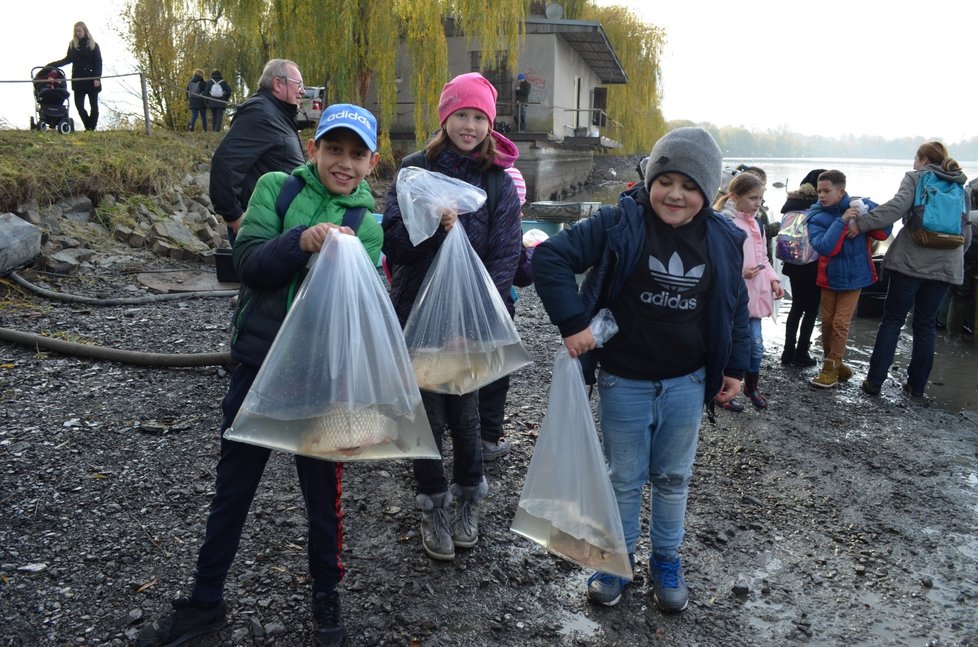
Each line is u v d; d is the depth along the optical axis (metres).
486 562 2.94
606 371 2.57
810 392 5.53
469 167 2.93
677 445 2.61
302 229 2.12
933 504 3.73
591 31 21.30
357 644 2.41
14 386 4.30
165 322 5.86
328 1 15.72
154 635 2.32
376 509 3.27
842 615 2.79
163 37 17.17
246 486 2.26
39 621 2.40
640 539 3.20
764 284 5.00
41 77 12.02
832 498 3.74
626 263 2.39
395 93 17.25
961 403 5.43
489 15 17.89
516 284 3.43
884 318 5.39
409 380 2.25
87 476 3.34
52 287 6.51
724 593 2.88
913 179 5.10
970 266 7.24
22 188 7.64
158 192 9.48
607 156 38.97
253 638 2.39
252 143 4.25
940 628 2.73
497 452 3.83
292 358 2.07
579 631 2.58
